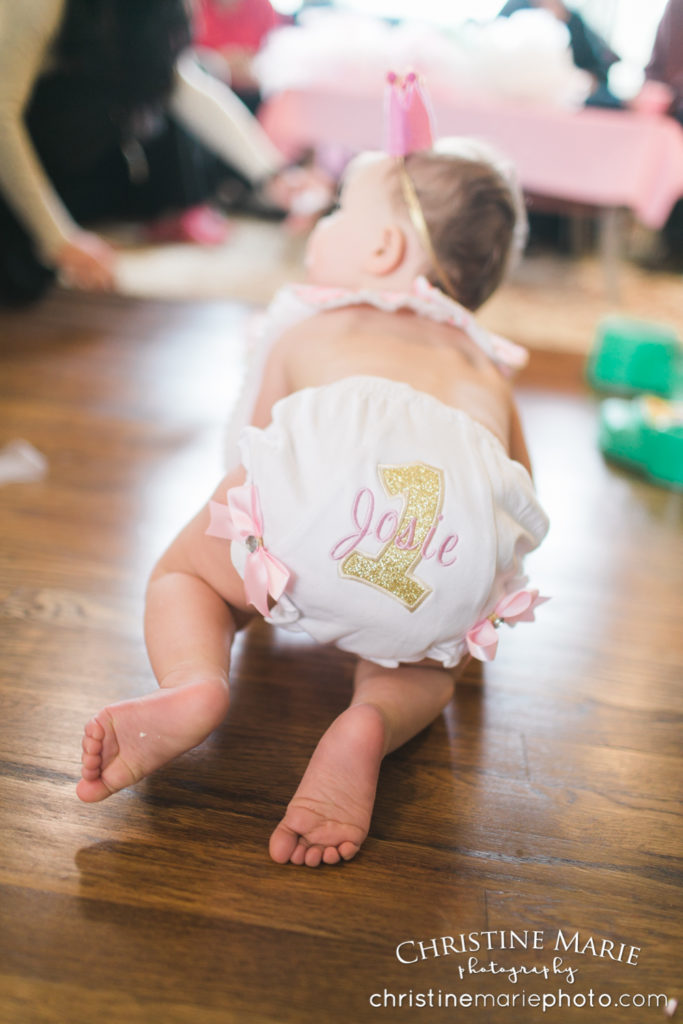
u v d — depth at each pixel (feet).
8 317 6.56
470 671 3.17
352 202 3.22
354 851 2.23
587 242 12.05
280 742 2.68
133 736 2.17
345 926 2.09
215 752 2.60
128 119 7.14
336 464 2.35
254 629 3.28
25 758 2.49
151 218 11.39
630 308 9.49
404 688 2.60
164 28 6.54
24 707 2.69
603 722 2.97
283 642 3.22
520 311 8.93
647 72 11.88
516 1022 1.93
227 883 2.16
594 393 6.28
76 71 6.72
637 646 3.43
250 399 3.22
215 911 2.08
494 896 2.23
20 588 3.32
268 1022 1.85
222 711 2.23
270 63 9.31
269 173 7.62
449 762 2.69
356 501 2.33
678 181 8.79
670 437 4.87
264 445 2.41
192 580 2.61
